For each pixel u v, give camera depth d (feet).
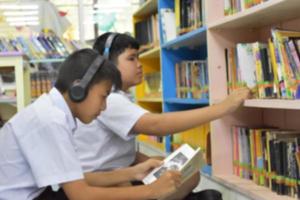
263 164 5.40
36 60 12.46
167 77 9.10
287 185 4.92
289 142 4.87
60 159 4.06
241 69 5.39
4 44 12.35
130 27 15.39
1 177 4.29
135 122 5.40
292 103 4.29
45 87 12.08
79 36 15.23
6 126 4.38
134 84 6.35
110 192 4.28
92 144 5.60
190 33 7.02
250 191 5.18
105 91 4.34
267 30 6.09
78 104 4.25
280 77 4.68
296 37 4.68
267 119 6.31
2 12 13.76
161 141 10.02
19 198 4.26
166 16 8.82
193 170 5.10
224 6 6.07
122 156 5.92
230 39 6.14
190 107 8.91
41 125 4.10
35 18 13.84
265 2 4.73
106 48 6.20
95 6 15.38
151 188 4.46
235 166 6.13
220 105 5.26
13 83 10.14
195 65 7.64
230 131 6.23
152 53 10.18
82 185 4.16
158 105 11.69
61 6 15.19
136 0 15.35
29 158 4.09
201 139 7.16
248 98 5.25
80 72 4.22
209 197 5.41
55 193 4.43
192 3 7.36
